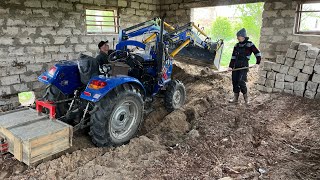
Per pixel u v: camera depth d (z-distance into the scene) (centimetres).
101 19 781
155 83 435
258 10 1284
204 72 705
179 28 465
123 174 260
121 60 401
